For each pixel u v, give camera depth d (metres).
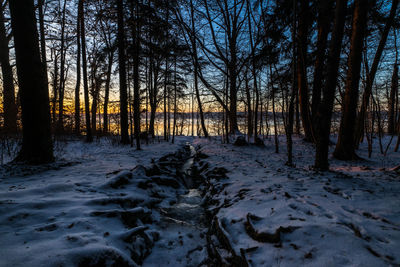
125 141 12.61
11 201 2.96
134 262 2.35
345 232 2.21
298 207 3.12
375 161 7.87
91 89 18.30
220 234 3.05
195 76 18.30
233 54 14.66
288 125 6.98
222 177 6.16
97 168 5.95
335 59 5.53
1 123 9.99
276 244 2.31
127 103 12.34
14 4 5.53
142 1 9.89
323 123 5.86
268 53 9.80
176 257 2.97
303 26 9.27
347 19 10.31
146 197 4.56
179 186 6.71
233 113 16.45
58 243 2.10
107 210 3.19
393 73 17.00
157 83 19.67
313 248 2.08
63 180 4.46
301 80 12.35
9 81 11.25
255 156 9.41
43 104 6.02
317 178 4.93
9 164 5.55
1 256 1.79
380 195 3.46
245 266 2.13
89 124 12.72
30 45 5.73
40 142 5.96
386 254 1.84
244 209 3.46
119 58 11.88
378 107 9.59
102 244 2.25
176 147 12.98
